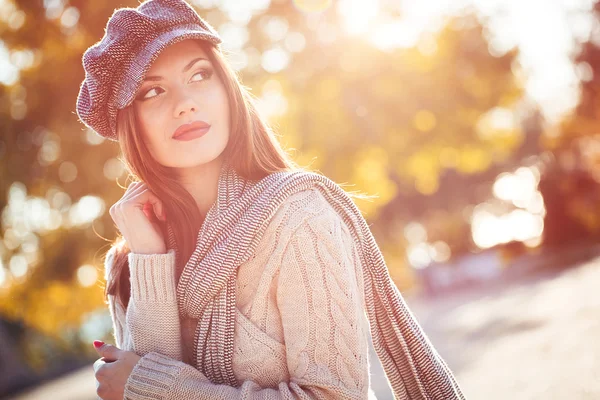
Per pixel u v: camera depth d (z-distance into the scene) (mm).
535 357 5969
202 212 2279
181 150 2148
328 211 2080
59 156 12688
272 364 2006
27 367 28297
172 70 2148
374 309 2246
